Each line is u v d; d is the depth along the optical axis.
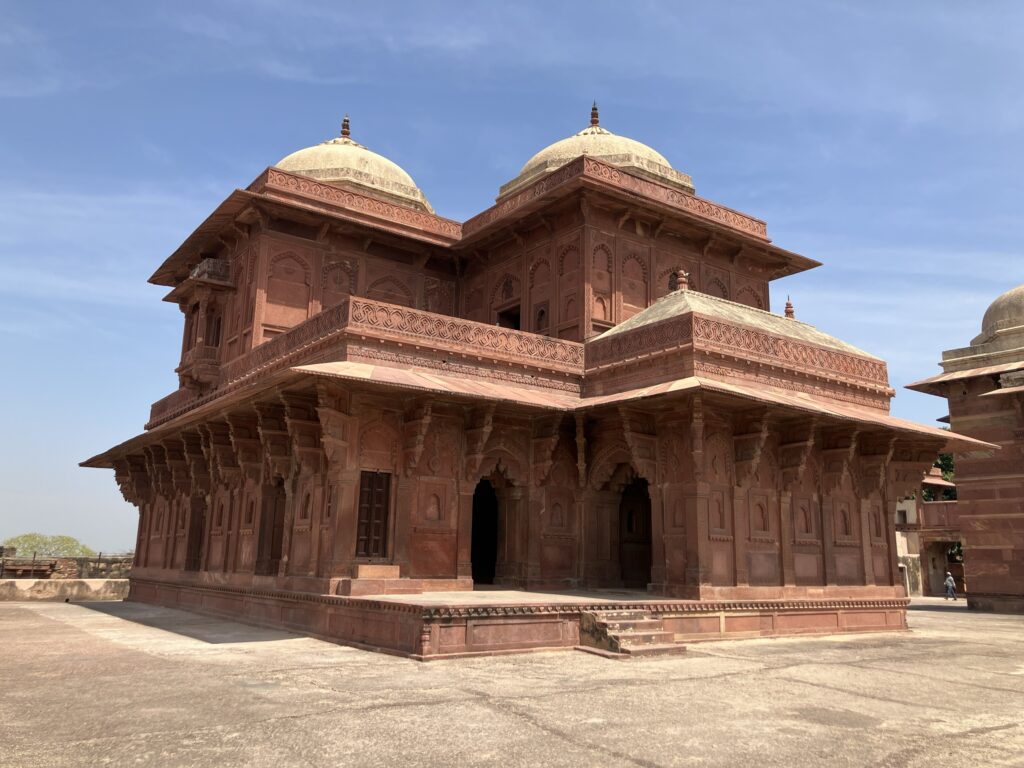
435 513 10.39
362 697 5.51
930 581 24.55
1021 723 5.30
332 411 9.41
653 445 10.70
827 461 11.77
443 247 16.27
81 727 4.58
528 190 15.04
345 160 18.31
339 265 15.48
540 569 11.22
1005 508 17.38
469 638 7.59
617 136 17.98
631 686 6.19
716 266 15.85
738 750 4.36
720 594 9.88
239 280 15.38
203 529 14.34
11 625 10.97
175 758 3.95
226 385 14.52
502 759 4.04
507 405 10.56
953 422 18.53
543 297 14.59
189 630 10.14
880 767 4.11
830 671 7.43
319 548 9.80
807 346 11.94
